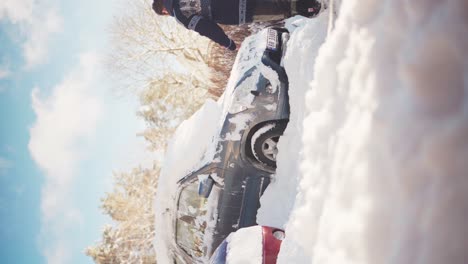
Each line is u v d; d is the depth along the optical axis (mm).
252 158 2625
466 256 459
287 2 2043
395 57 677
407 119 604
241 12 2092
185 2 2164
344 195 791
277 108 2553
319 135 1077
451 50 542
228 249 1848
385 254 594
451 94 530
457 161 499
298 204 1295
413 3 652
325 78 1112
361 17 881
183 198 2908
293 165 2338
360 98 806
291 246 1226
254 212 2627
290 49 2535
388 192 621
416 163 565
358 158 753
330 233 834
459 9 549
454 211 487
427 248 510
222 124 2648
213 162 2672
